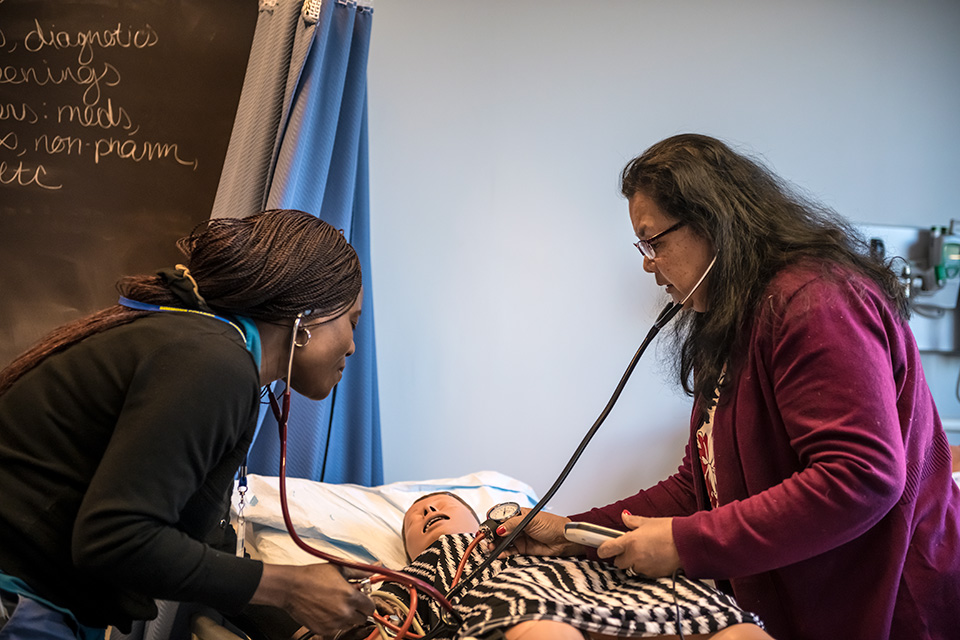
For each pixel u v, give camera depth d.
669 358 1.49
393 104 2.31
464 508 1.71
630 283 2.43
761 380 1.05
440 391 2.36
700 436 1.24
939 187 2.62
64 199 2.07
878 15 2.57
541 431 2.40
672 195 1.09
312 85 1.89
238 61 2.10
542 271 2.39
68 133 2.09
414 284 2.34
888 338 1.04
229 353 0.90
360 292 1.09
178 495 0.86
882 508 0.92
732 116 2.48
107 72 2.10
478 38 2.36
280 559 1.56
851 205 2.55
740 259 1.08
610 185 2.42
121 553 0.82
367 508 1.80
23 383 0.92
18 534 0.89
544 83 2.39
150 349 0.88
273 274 0.98
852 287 1.02
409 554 1.62
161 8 2.09
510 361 2.38
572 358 2.41
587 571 1.11
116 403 0.88
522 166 2.38
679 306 1.21
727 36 2.48
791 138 2.52
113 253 2.06
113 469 0.83
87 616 0.96
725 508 0.99
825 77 2.54
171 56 2.09
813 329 0.98
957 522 1.09
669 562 1.00
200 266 0.99
